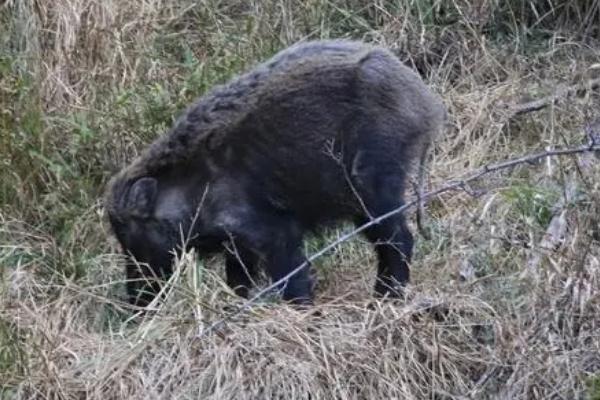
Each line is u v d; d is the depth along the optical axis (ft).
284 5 53.47
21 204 45.03
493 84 51.65
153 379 36.73
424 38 52.90
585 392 35.55
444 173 46.93
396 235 40.22
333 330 37.63
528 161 39.60
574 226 40.34
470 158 47.78
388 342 37.01
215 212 40.50
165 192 40.83
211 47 52.60
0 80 47.19
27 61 50.37
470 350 37.55
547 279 38.32
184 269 39.83
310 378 36.22
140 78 50.47
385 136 39.86
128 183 41.01
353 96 39.75
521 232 42.73
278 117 39.99
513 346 36.65
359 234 41.68
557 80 51.11
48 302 41.27
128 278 41.39
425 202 42.45
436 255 42.55
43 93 49.44
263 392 36.14
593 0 53.01
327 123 39.83
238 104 40.34
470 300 38.52
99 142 46.42
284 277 38.81
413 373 36.76
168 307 38.50
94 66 50.72
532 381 36.01
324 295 41.45
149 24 52.49
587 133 41.55
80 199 45.14
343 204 40.60
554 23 53.57
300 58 40.50
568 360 36.17
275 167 40.22
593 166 44.32
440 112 41.22
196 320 37.63
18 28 51.75
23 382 36.50
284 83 40.11
